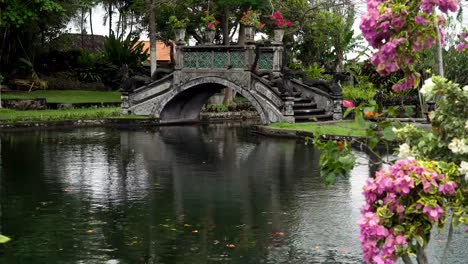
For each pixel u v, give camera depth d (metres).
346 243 9.53
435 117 5.59
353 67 31.38
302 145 20.86
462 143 5.26
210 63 26.91
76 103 32.41
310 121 25.08
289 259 8.78
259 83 25.64
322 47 39.88
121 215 11.16
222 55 26.56
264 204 12.01
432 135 5.58
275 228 10.33
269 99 25.36
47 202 12.12
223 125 29.70
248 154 18.73
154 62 33.22
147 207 11.76
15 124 25.42
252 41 25.94
